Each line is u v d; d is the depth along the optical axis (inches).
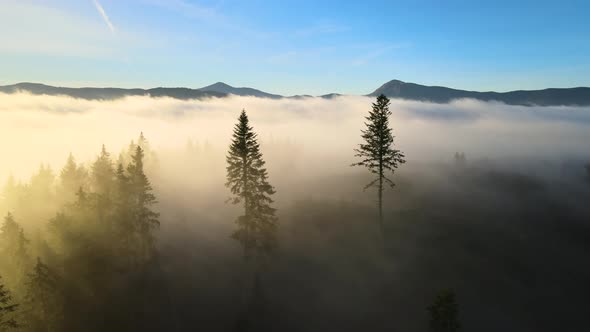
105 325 1344.7
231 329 1412.4
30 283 1200.8
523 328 1403.8
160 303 1499.8
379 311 1446.9
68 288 1362.0
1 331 1080.2
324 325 1407.5
